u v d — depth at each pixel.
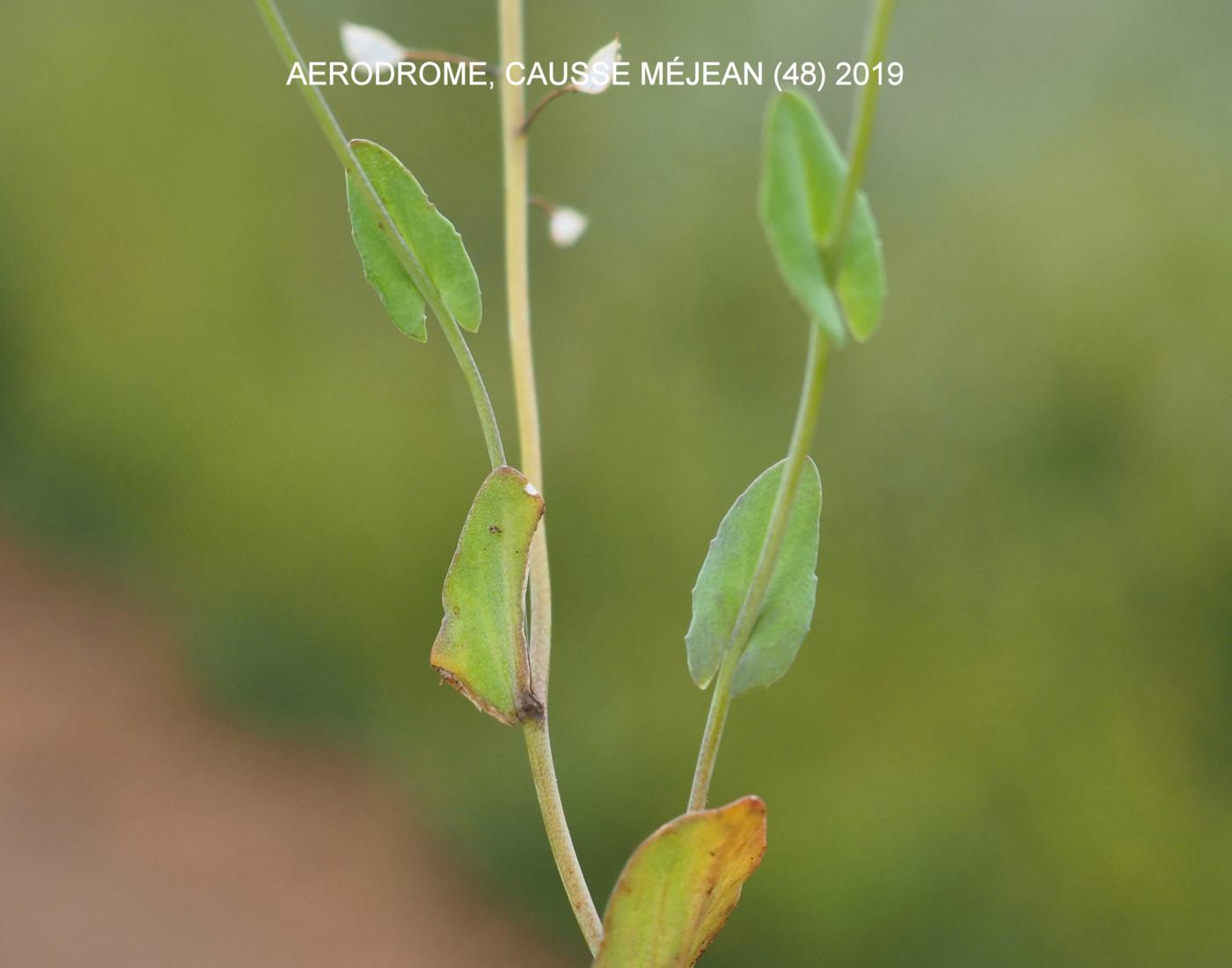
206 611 1.21
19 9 1.39
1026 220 0.93
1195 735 0.83
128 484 1.31
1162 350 0.88
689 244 1.03
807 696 0.89
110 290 1.33
